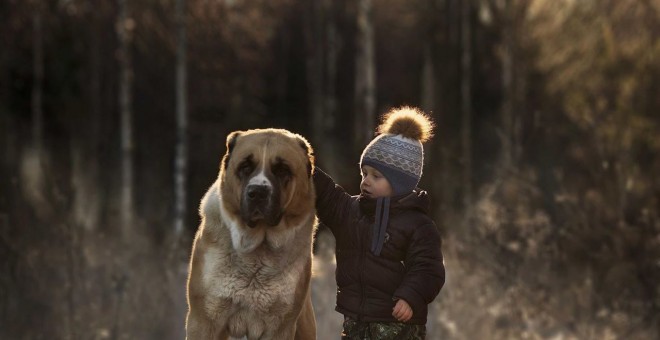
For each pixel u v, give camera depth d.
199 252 6.00
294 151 5.84
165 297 11.16
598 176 13.12
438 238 5.62
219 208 5.90
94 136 33.25
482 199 13.34
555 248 11.73
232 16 31.08
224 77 33.06
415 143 5.80
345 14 44.84
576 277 11.48
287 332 6.07
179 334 11.03
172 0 28.86
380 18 43.47
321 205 6.06
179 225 23.53
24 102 36.91
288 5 42.31
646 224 11.77
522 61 30.88
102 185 30.77
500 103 36.06
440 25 37.62
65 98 36.00
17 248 10.93
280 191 5.65
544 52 30.56
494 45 36.91
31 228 11.25
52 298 10.71
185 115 26.19
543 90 29.78
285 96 45.12
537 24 31.28
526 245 11.76
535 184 13.05
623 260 11.56
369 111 29.69
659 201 12.79
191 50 29.91
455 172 18.30
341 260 5.80
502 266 11.48
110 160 33.72
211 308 5.94
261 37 33.66
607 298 11.26
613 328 10.62
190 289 6.06
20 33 32.66
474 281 11.25
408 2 40.94
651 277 11.26
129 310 10.93
